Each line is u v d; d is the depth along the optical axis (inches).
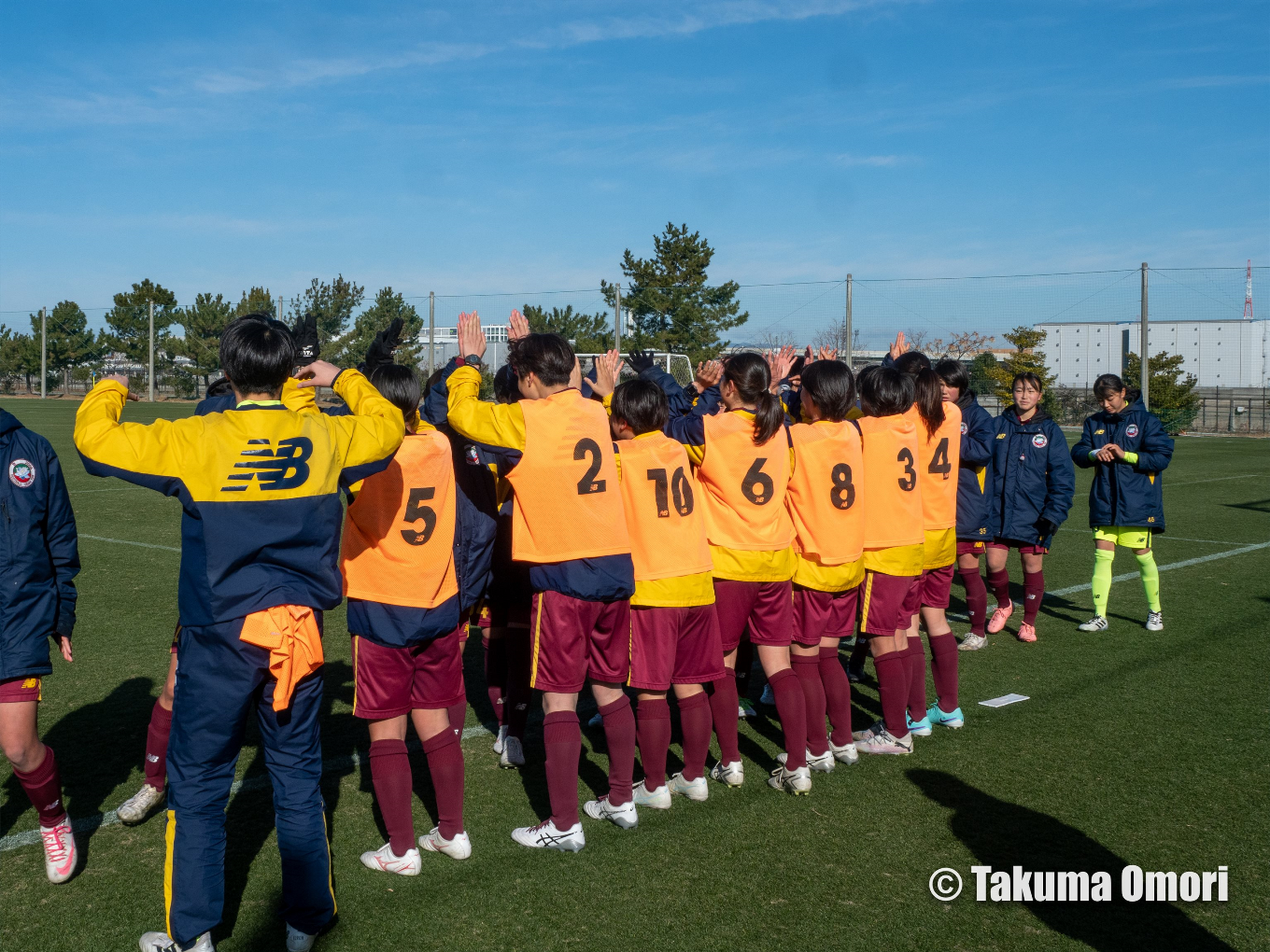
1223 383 2444.6
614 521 139.2
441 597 128.8
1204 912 122.3
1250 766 171.0
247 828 146.1
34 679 123.2
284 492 107.3
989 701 208.7
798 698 159.3
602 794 159.6
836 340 1330.0
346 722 193.8
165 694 144.3
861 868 133.3
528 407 136.6
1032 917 120.9
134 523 441.4
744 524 154.1
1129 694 213.5
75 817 148.8
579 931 116.7
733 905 123.0
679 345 1214.3
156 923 119.1
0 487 120.4
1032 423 262.1
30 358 2006.6
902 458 169.3
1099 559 274.8
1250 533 463.5
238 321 110.8
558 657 137.5
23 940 114.8
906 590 172.9
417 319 1290.6
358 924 118.3
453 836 134.4
